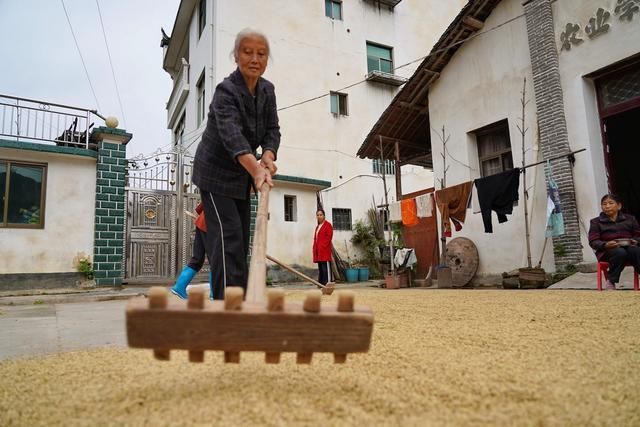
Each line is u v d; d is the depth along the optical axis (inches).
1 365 60.1
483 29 312.5
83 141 314.8
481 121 308.8
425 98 362.0
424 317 100.4
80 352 69.6
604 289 188.4
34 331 105.0
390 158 421.7
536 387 42.3
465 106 321.1
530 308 116.0
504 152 300.4
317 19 526.3
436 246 350.9
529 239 268.7
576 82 249.3
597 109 248.8
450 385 43.6
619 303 119.6
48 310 176.2
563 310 107.9
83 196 298.7
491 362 52.9
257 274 44.9
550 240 256.5
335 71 528.1
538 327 81.0
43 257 281.9
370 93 551.2
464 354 57.9
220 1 453.1
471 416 35.3
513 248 279.3
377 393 41.2
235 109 74.5
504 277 251.3
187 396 41.0
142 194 343.9
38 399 42.2
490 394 40.7
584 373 47.3
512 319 93.7
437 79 343.9
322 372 49.3
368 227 501.0
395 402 38.7
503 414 35.6
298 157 486.0
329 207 493.4
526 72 281.1
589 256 235.3
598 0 241.3
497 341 67.2
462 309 118.8
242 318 33.9
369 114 544.7
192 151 500.4
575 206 241.6
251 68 76.0
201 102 496.1
